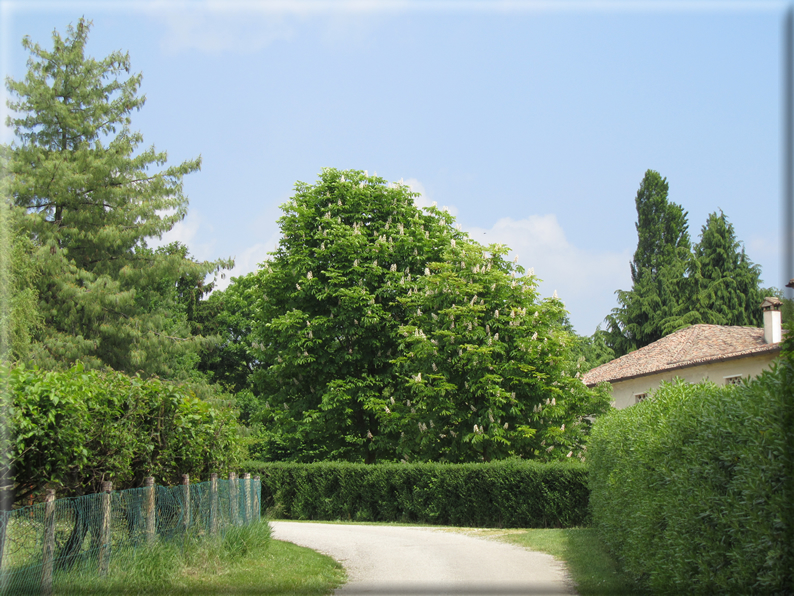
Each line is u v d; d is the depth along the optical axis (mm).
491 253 23203
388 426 23312
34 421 7258
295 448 26516
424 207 27938
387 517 21453
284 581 9445
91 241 30656
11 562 6457
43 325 27219
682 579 6512
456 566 11383
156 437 9891
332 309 24844
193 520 10336
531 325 22141
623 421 10445
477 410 21266
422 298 22891
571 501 17516
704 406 6430
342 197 27062
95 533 7711
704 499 6043
